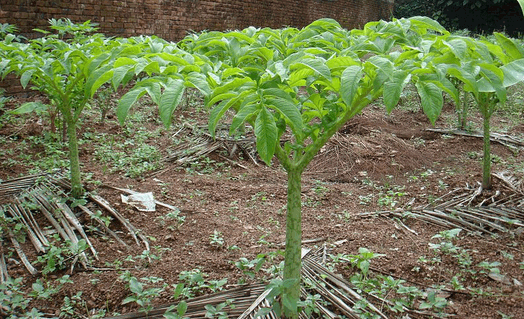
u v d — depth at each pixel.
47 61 3.51
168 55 2.24
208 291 3.15
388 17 23.02
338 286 3.16
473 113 8.75
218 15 11.20
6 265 3.47
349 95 1.95
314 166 6.14
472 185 5.21
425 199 4.97
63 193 4.38
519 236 3.92
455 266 3.51
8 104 6.73
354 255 3.50
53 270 3.36
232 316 2.80
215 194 4.89
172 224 4.15
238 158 6.09
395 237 3.99
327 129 2.43
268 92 2.04
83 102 4.18
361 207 4.79
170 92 1.96
